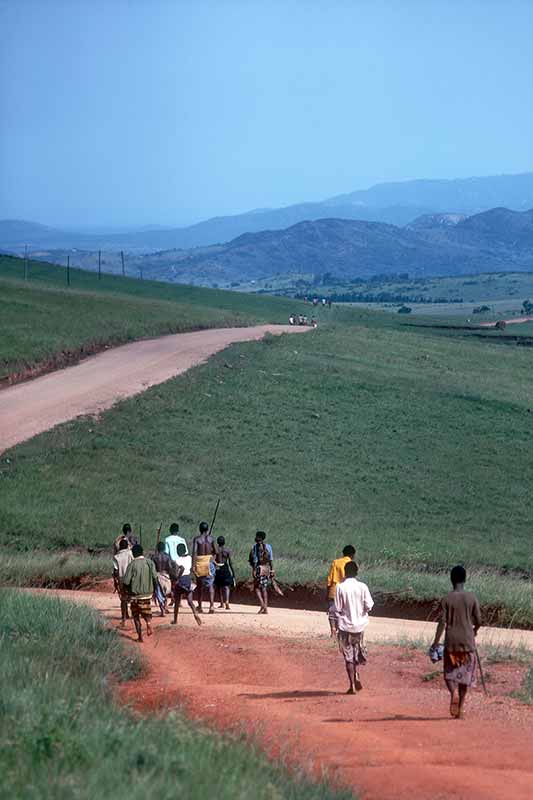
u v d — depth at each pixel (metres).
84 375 133.75
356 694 27.56
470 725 23.45
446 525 91.81
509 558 78.44
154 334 178.75
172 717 18.03
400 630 42.94
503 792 17.62
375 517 92.38
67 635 32.31
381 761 19.84
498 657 33.22
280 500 94.56
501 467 114.00
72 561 62.19
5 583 55.59
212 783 14.02
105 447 101.69
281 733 21.97
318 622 44.47
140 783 13.16
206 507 87.38
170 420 116.31
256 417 123.25
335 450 114.31
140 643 36.88
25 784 12.99
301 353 167.12
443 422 131.62
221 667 32.38
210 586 47.44
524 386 167.88
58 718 17.17
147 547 69.81
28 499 81.94
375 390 144.75
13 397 118.44
